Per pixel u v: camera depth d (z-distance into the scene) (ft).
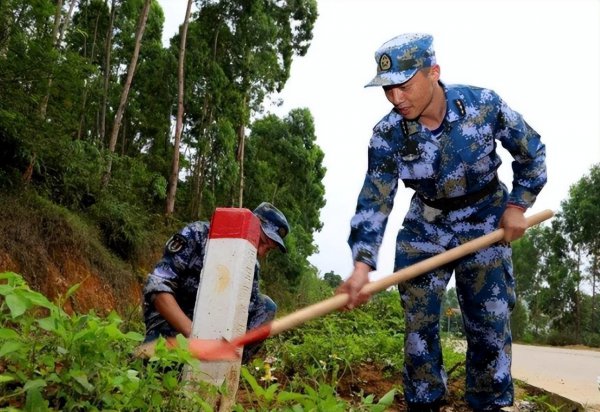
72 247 33.73
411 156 9.43
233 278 7.24
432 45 9.00
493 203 9.77
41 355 6.61
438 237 9.90
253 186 100.32
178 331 9.45
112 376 6.14
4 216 29.43
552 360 34.83
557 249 127.54
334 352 15.40
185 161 77.30
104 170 46.32
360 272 8.80
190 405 6.34
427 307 9.87
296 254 86.22
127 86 53.62
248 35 78.95
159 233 51.44
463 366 16.71
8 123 29.45
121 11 77.36
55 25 45.03
